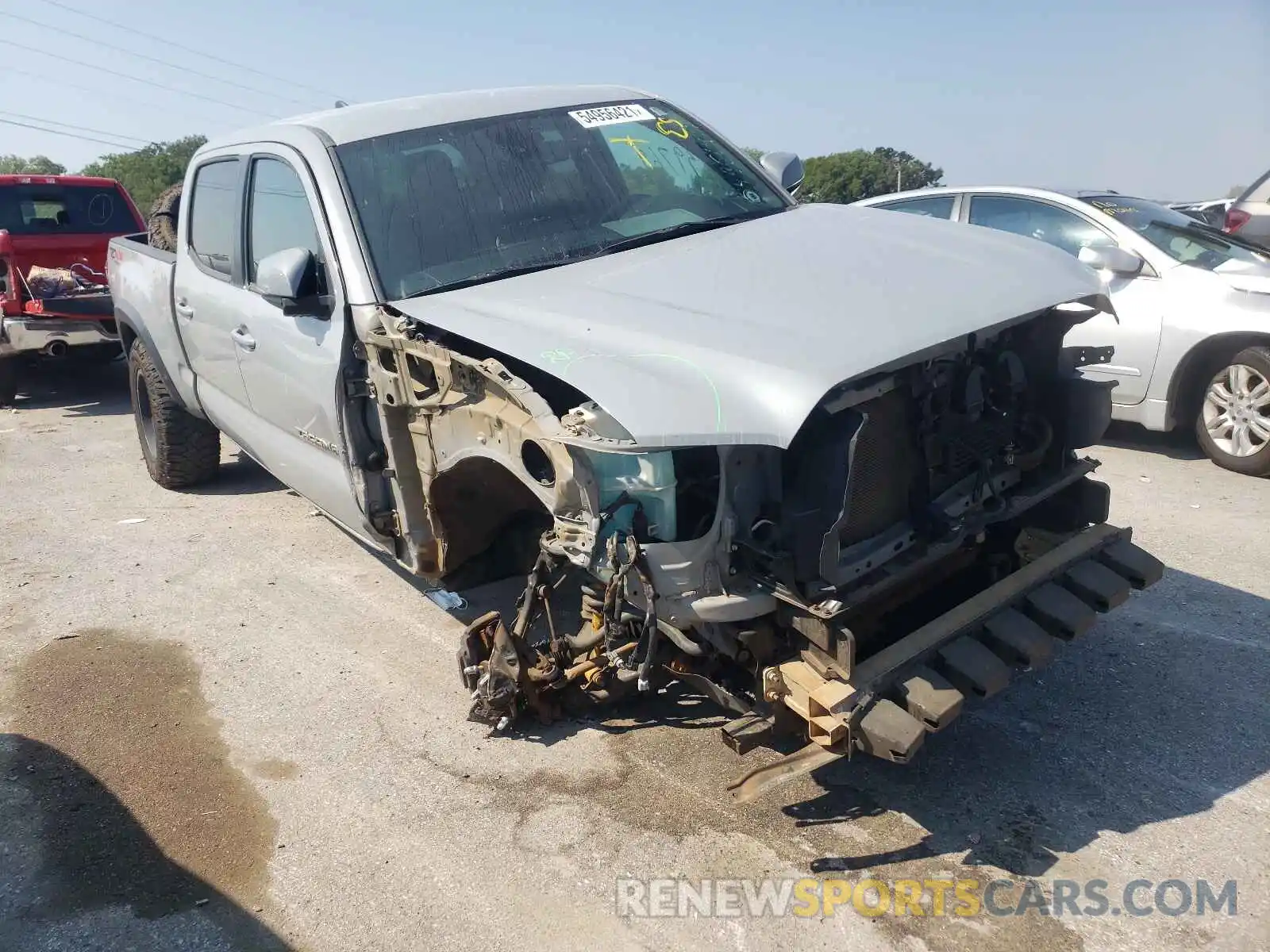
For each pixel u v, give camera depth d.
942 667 2.96
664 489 2.77
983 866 2.89
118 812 3.32
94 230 11.57
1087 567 3.41
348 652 4.36
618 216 4.12
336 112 4.51
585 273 3.60
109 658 4.39
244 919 2.83
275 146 4.43
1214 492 5.91
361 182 3.97
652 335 2.94
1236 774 3.26
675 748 3.53
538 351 2.95
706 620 2.84
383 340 3.53
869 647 3.14
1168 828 3.02
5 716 3.93
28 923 2.84
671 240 3.96
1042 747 3.45
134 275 6.27
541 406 2.89
